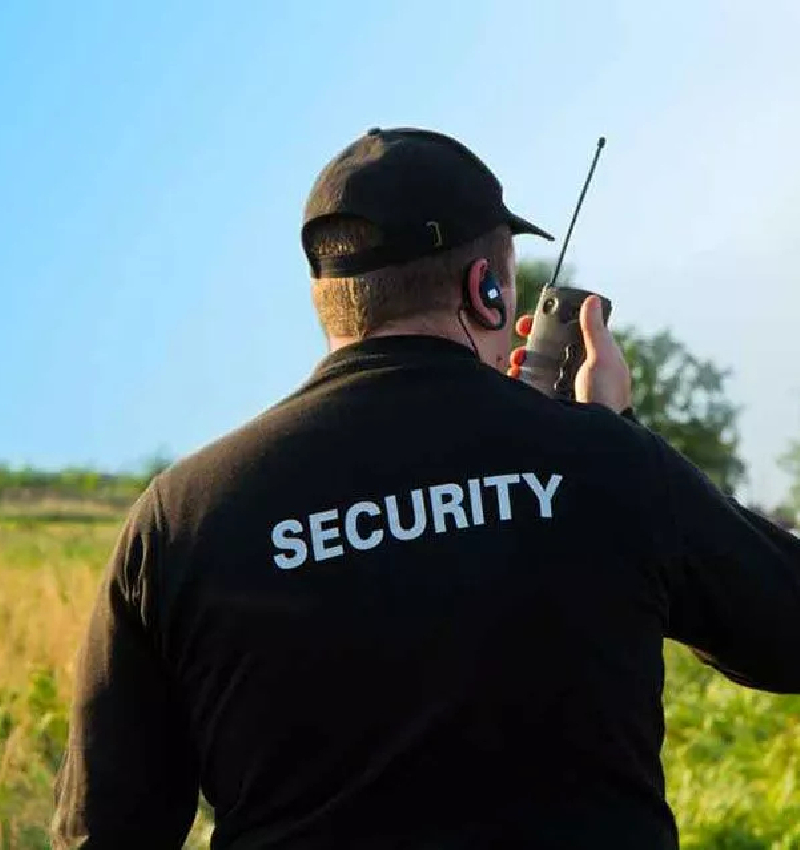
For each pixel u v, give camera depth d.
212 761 2.45
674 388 54.09
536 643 2.32
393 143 2.56
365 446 2.44
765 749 10.26
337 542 2.38
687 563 2.44
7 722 8.52
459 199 2.53
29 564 13.75
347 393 2.50
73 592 11.20
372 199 2.50
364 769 2.31
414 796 2.29
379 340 2.53
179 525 2.47
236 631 2.39
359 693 2.32
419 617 2.33
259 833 2.38
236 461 2.48
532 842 2.26
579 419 2.50
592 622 2.35
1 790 7.49
